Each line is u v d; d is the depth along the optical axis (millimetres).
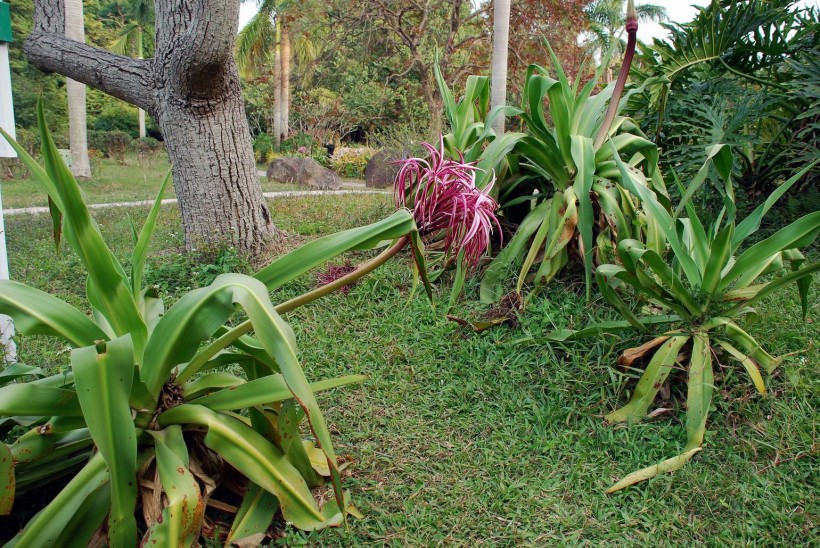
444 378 3369
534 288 3963
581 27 16359
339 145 23875
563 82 3926
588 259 3686
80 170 16062
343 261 5156
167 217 8180
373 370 3453
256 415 2281
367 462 2631
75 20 12516
